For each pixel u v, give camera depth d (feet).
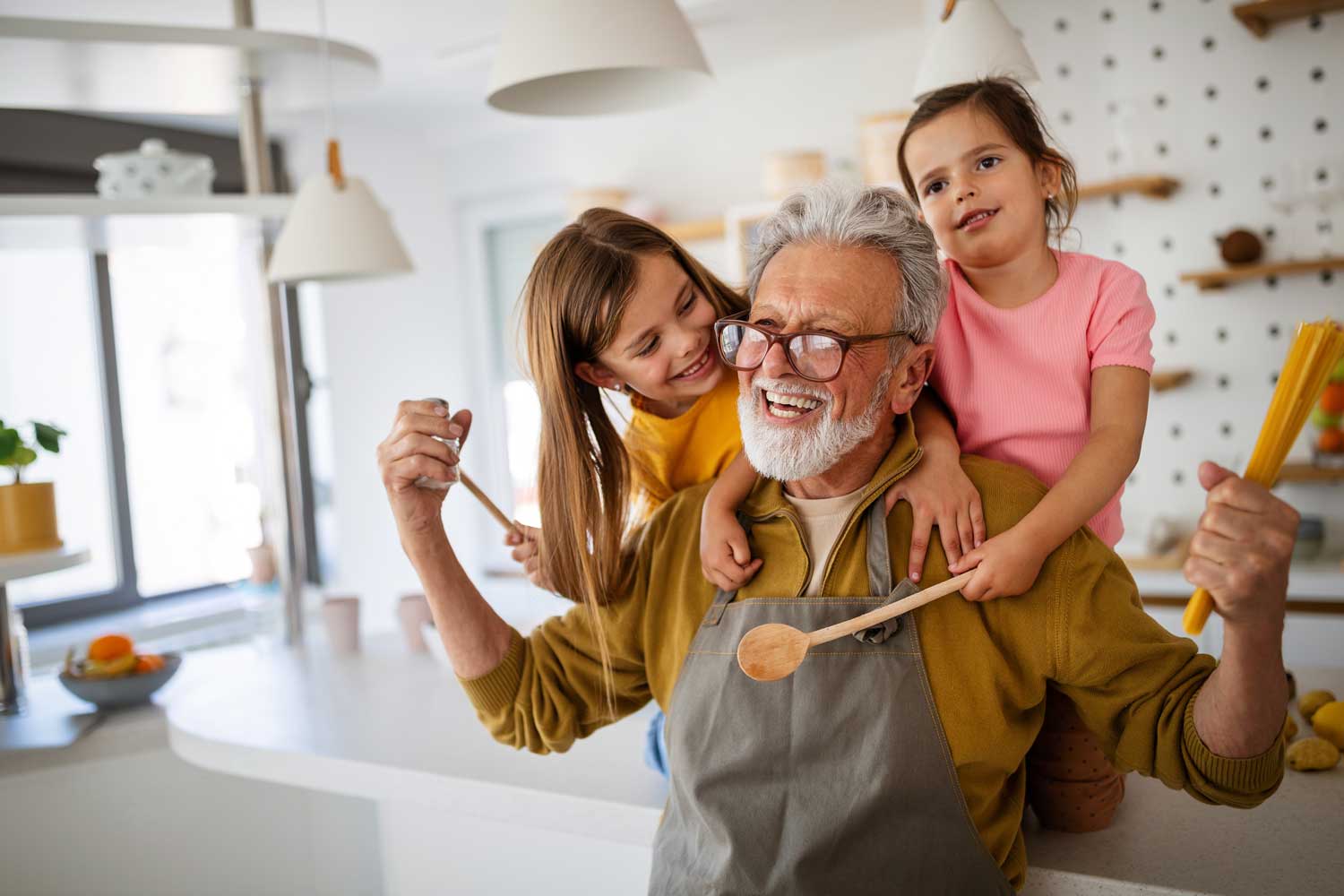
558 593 4.81
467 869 6.64
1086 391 4.41
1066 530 3.75
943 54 5.86
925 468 4.11
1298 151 10.19
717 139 14.47
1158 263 10.90
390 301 15.49
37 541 7.39
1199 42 10.50
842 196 4.06
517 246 16.65
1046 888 3.93
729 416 5.01
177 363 13.76
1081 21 10.96
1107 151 11.00
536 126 15.76
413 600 8.36
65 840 6.72
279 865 7.43
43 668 10.75
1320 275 10.21
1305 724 5.19
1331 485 10.33
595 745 5.69
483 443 16.92
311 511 14.85
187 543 13.89
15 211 7.59
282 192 14.12
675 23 5.32
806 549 4.12
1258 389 10.56
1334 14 9.91
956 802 3.66
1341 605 9.42
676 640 4.39
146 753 6.98
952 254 4.58
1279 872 3.79
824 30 12.50
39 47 7.35
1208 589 3.01
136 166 8.35
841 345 3.84
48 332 12.65
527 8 5.34
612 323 4.64
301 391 10.01
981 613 3.84
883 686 3.78
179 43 7.57
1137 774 4.90
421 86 13.76
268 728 6.37
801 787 3.78
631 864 5.91
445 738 5.94
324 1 10.30
